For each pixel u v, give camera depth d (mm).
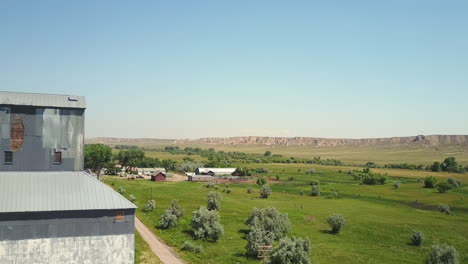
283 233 79250
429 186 179375
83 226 45281
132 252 47188
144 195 126750
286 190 158375
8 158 48531
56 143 50375
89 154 175500
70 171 50625
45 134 49969
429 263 61688
